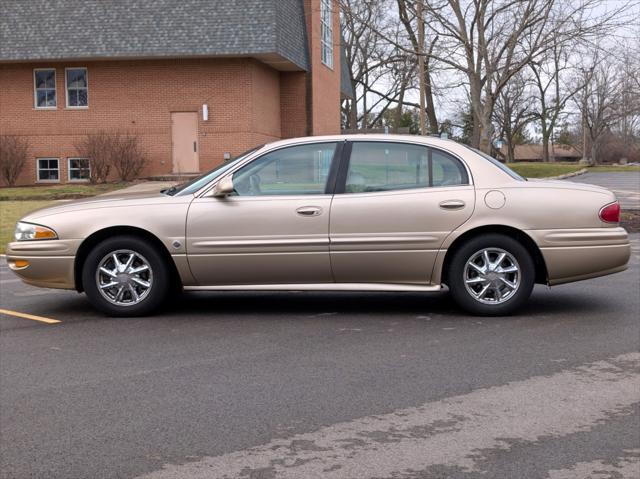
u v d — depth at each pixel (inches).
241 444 172.6
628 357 241.0
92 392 211.5
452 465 160.1
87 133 1147.9
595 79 2768.2
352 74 2011.6
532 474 155.5
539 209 291.1
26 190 1041.5
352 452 167.5
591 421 184.7
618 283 377.7
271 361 240.2
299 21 1218.0
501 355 243.9
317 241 292.4
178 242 295.9
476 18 648.4
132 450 169.9
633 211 743.1
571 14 606.9
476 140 862.5
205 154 1131.9
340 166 298.5
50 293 372.5
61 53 1107.3
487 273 296.4
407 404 197.8
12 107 1159.6
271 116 1214.3
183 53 1092.5
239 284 300.7
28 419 190.9
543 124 2923.2
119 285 303.1
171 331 283.1
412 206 291.6
